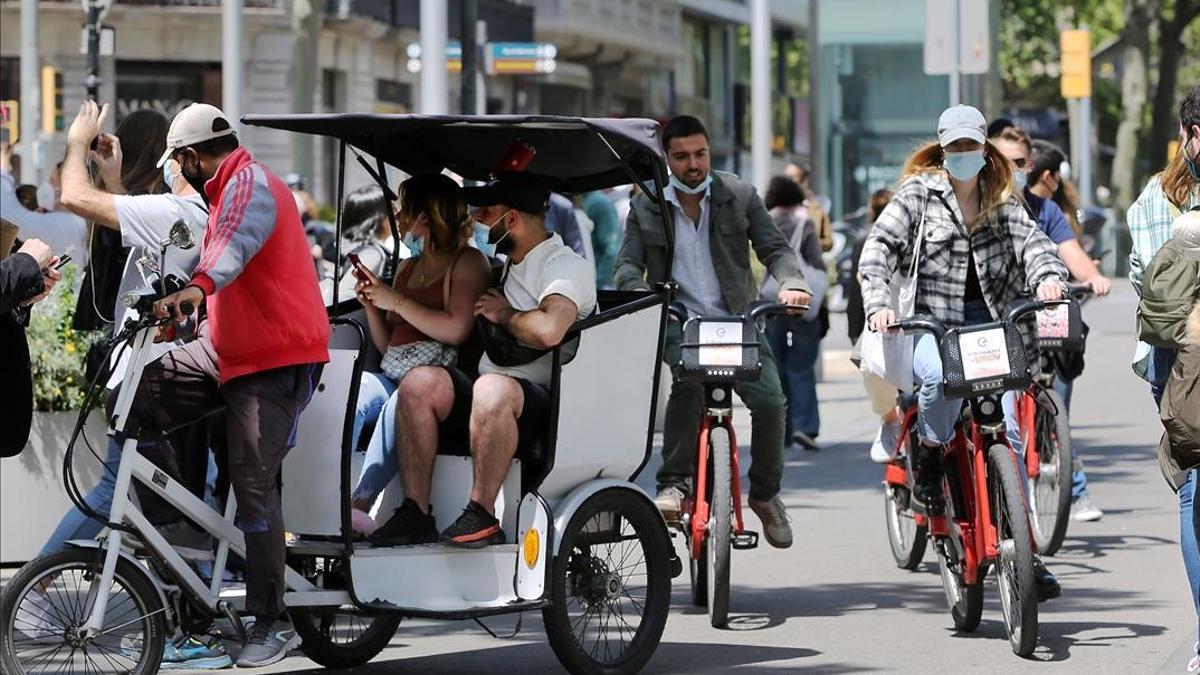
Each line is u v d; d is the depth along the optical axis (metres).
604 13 123.94
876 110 82.38
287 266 17.95
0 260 18.11
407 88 114.56
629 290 21.45
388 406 18.95
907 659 20.28
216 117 17.91
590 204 42.75
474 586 18.84
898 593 24.38
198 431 19.08
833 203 84.50
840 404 50.16
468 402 19.00
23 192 35.84
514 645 21.52
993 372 20.17
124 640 17.53
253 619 18.58
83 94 97.81
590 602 19.39
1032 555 19.97
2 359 17.77
